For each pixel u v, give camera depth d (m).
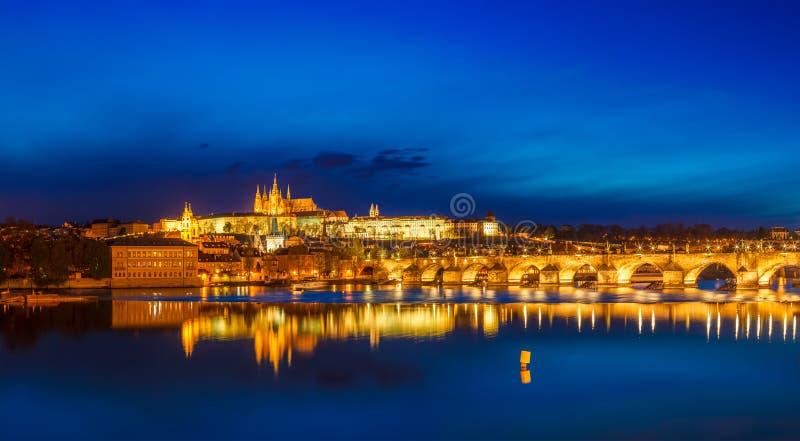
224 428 111.88
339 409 120.19
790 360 155.62
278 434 109.06
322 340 183.25
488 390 131.12
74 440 107.50
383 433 109.00
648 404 122.31
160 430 111.31
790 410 118.75
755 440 105.44
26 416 118.25
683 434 107.94
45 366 152.50
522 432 109.12
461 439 106.25
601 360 156.00
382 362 154.38
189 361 156.12
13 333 197.25
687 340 182.12
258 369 148.00
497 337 188.00
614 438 106.31
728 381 137.25
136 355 163.38
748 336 188.75
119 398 127.69
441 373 144.12
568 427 110.88
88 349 171.38
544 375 142.62
